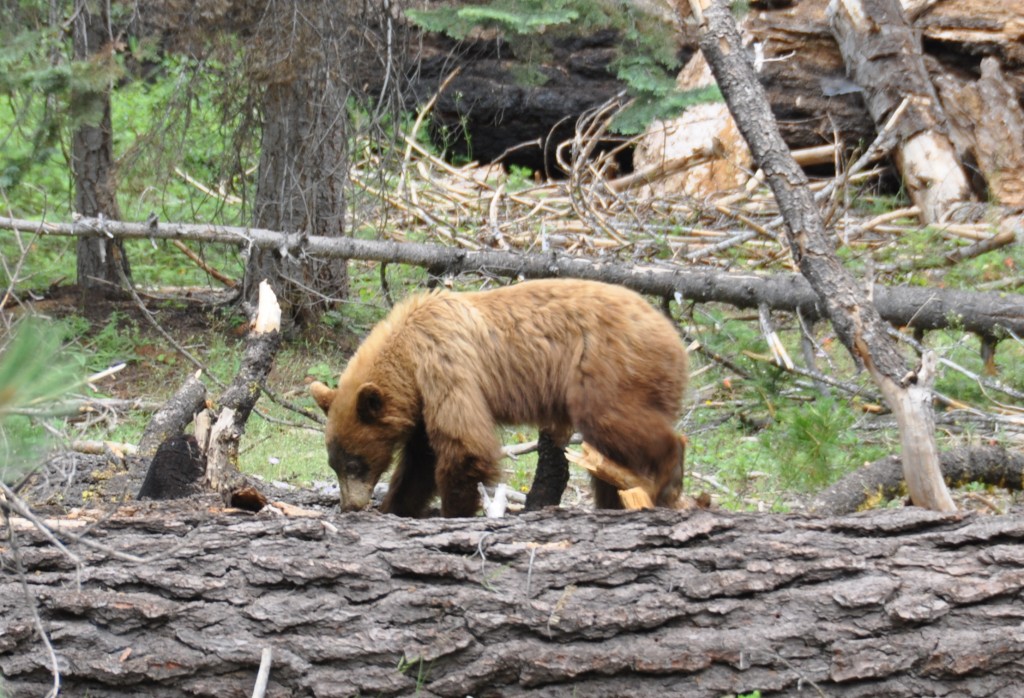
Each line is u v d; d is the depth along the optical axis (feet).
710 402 44.57
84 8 47.44
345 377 30.99
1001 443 39.17
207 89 54.54
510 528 22.08
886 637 20.63
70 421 37.52
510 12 42.22
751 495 34.42
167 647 20.31
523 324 28.84
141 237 48.42
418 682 20.42
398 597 20.85
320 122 50.01
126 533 21.91
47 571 21.22
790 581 21.06
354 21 50.55
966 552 21.53
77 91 44.11
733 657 20.47
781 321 52.34
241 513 22.98
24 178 54.95
